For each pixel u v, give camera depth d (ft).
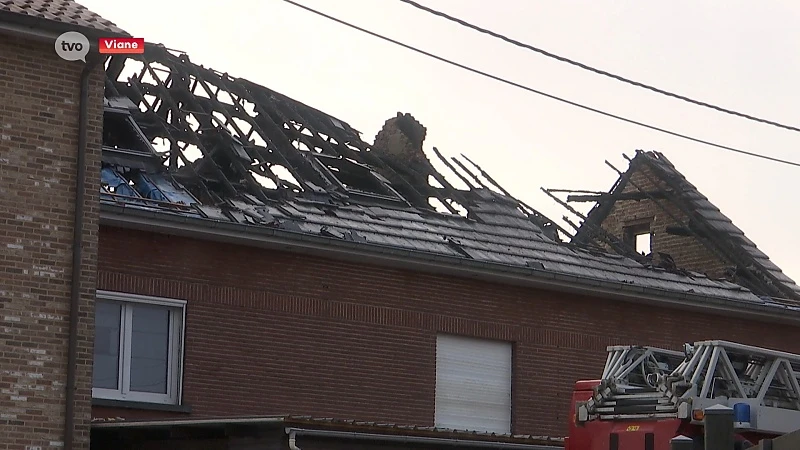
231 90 92.53
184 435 61.26
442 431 61.82
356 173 92.79
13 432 60.03
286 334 77.30
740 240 111.14
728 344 63.36
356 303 80.43
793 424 63.36
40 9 64.49
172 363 73.56
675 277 97.50
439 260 82.48
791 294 104.27
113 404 70.33
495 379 85.76
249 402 75.20
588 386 67.51
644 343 92.79
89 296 62.80
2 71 62.39
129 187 75.72
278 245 77.15
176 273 74.28
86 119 64.03
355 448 59.11
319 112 97.71
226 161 85.25
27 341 61.05
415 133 101.30
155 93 87.76
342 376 78.89
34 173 62.44
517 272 85.71
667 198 114.32
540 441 65.77
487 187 98.89
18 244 61.46
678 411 61.36
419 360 82.23
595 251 95.81
